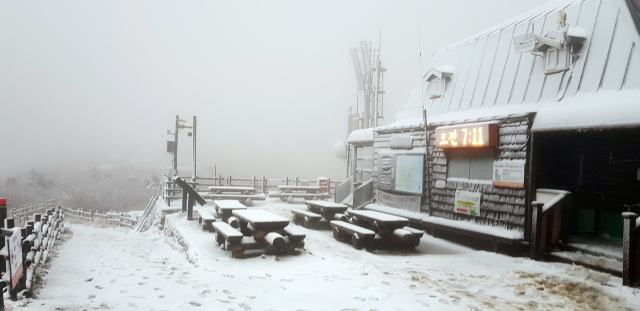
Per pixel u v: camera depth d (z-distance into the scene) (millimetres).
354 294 5359
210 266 7043
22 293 4898
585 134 8602
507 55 10477
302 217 12383
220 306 4730
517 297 5492
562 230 8109
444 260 8039
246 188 17594
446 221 10188
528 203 8234
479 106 10445
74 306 4555
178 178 13242
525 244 8133
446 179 10547
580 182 8961
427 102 12656
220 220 11766
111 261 8047
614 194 8586
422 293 5500
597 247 7672
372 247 8914
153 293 5238
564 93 8438
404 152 12078
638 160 8234
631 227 5926
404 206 12055
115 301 4805
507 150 8773
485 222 9242
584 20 8891
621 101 6746
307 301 5020
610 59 7953
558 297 5484
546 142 8453
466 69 11719
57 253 9297
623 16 8125
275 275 6383
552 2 10578
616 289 5805
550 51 9055
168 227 13188
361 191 14078
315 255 8102
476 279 6461
